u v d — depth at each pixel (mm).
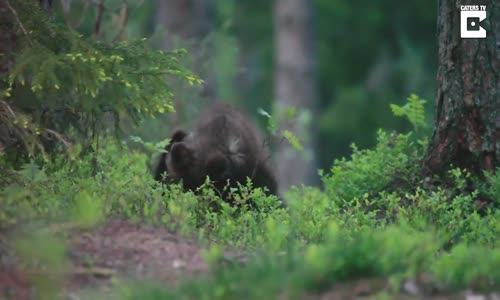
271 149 16453
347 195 14312
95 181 12070
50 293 8727
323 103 52219
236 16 53844
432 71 47562
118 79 11805
